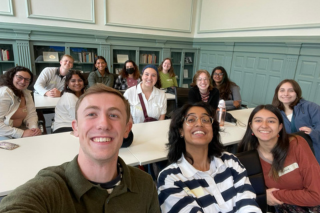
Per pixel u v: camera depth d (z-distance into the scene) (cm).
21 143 154
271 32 429
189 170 113
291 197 129
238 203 112
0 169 119
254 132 141
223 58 552
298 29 384
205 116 117
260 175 132
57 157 136
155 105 248
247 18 472
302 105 207
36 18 429
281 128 136
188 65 654
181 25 592
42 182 57
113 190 67
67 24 460
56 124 220
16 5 408
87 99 64
